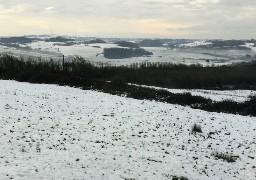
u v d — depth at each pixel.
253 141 29.89
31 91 45.00
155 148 24.08
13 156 17.78
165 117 35.78
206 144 27.09
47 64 76.75
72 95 45.16
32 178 14.98
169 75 85.62
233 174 20.77
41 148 20.12
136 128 29.47
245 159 24.14
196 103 51.12
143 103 43.44
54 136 23.47
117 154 21.27
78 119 30.30
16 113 29.31
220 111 47.44
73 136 24.30
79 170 17.16
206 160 22.78
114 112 35.44
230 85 88.75
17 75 64.56
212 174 20.20
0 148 18.88
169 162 21.22
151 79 80.25
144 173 18.42
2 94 39.12
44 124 26.70
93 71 77.38
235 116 42.72
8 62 74.38
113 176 17.11
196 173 19.92
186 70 98.62
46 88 50.41
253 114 47.03
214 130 32.53
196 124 33.69
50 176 15.62
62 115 31.23
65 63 77.25
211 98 59.00
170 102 50.00
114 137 25.67
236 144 28.14
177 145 25.69
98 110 35.78
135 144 24.45
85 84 58.84
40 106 34.31
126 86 58.75
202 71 97.56
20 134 22.64
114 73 80.50
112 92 53.56
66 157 19.05
